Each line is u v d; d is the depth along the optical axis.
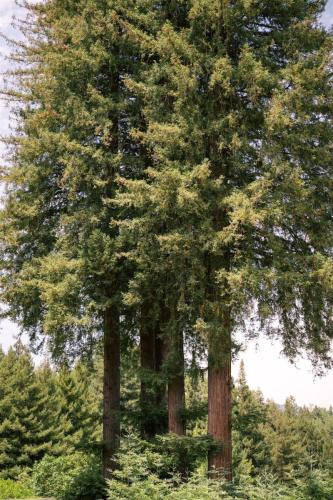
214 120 12.57
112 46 15.28
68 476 21.62
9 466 37.44
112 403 15.56
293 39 12.98
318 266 11.45
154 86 13.30
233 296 11.23
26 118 16.22
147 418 15.02
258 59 12.94
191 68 12.86
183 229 11.89
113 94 15.22
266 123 11.64
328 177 12.31
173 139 12.18
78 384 45.84
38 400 41.22
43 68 14.95
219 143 12.42
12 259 15.54
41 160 15.06
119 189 13.37
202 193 11.86
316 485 11.05
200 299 12.02
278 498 10.39
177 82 12.44
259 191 10.98
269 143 11.95
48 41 15.70
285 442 55.38
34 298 14.64
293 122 11.75
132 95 15.26
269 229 11.86
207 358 12.67
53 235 15.10
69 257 13.85
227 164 12.95
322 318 12.37
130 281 12.72
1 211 14.85
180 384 13.96
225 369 12.50
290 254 11.87
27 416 39.72
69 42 15.03
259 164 12.46
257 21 13.66
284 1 13.15
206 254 12.50
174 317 12.80
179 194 11.20
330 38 12.36
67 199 15.48
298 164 12.17
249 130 12.77
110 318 15.23
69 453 39.59
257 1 12.98
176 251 11.70
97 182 13.62
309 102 11.98
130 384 32.56
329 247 12.03
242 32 13.14
